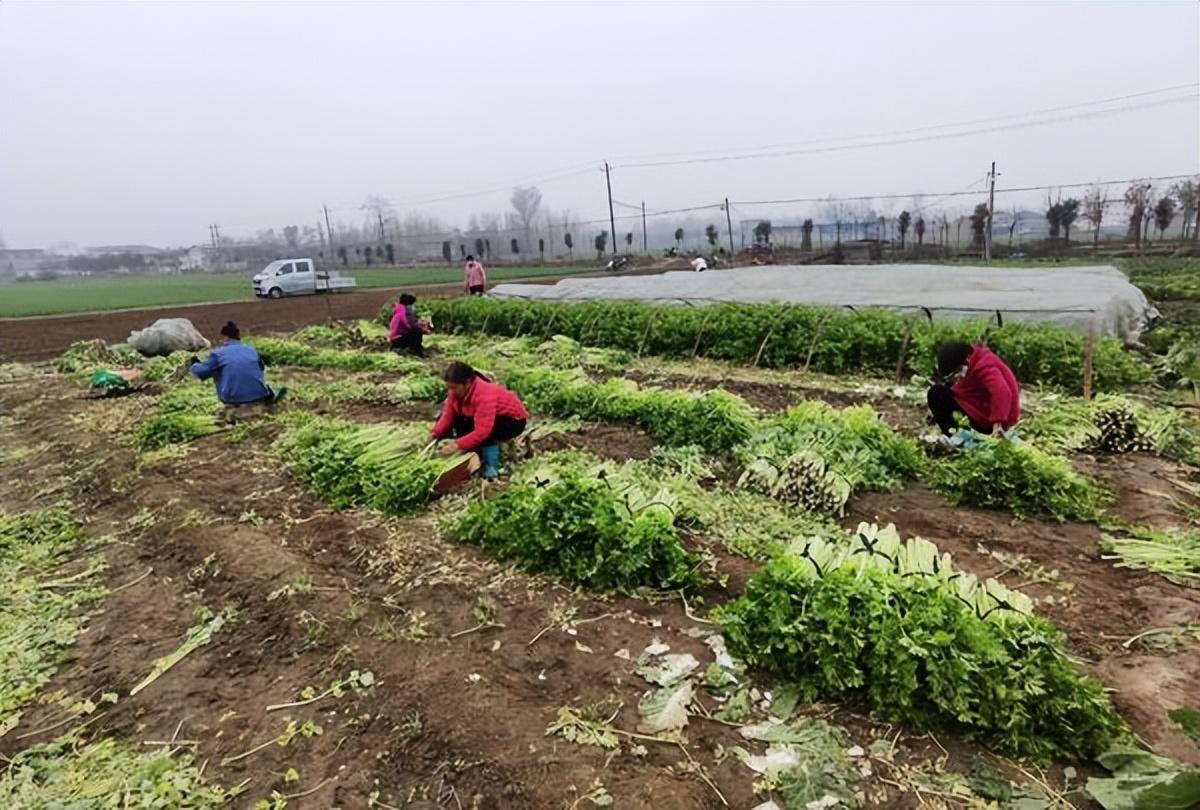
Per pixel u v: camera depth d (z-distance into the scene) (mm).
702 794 3455
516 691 4305
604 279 23984
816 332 13383
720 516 6395
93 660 5055
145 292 52312
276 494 7863
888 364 12742
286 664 4801
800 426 8266
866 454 7320
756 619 4379
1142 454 8008
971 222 50344
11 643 5250
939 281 17906
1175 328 15023
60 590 6133
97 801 3689
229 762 3951
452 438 8297
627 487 6473
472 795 3545
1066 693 3584
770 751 3709
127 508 7902
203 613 5504
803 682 4082
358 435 8469
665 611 5102
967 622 3857
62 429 11695
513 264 78375
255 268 118250
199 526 7082
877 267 21281
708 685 4238
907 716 3775
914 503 6859
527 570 5684
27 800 3717
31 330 26578
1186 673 4129
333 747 3992
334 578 5859
